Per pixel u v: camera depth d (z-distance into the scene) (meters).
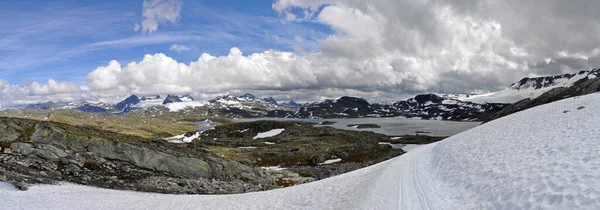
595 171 15.14
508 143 28.16
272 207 30.55
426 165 36.22
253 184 61.75
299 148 129.38
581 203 13.05
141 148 60.38
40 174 45.50
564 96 104.88
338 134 170.75
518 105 120.62
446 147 40.00
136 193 45.03
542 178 16.55
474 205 18.05
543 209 13.89
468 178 22.94
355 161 106.19
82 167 52.22
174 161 61.09
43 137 57.41
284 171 87.81
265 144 149.25
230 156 111.12
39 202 33.94
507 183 18.08
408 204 21.08
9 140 55.56
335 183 37.38
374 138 163.62
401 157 56.06
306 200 30.89
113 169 54.44
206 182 56.75
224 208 33.09
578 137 22.38
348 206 23.83
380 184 28.86
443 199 20.95
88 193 41.59
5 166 44.91
